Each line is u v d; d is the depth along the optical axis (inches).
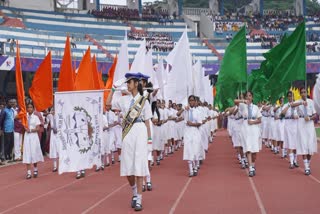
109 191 403.5
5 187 448.8
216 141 1083.9
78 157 434.3
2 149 680.4
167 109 757.3
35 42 1518.2
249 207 319.0
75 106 435.8
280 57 549.0
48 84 546.3
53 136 565.6
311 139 480.1
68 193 398.3
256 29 2121.1
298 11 2229.3
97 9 2014.0
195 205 331.3
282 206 319.3
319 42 1892.2
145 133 323.9
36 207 338.3
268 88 526.0
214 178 474.9
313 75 1758.1
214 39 1993.1
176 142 896.3
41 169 595.2
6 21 1610.5
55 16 1822.1
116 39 1829.5
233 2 2415.1
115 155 766.5
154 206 330.6
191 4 2623.0
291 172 509.7
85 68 542.9
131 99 329.1
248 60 1868.8
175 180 465.7
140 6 2076.8
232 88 590.2
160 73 649.0
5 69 1115.9
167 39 1936.5
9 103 693.3
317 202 331.0
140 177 318.7
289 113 553.9
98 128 439.8
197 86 658.2
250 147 484.7
